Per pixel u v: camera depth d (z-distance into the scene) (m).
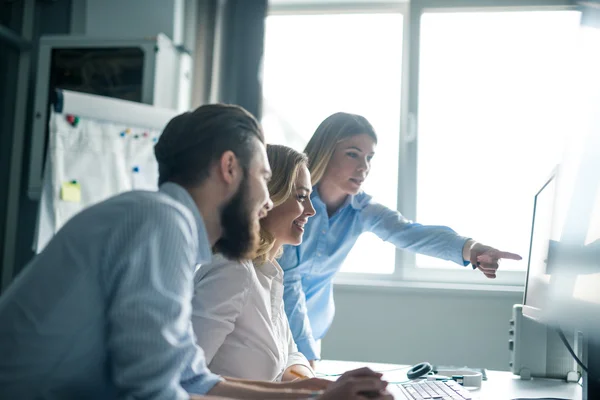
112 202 0.73
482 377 1.50
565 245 1.00
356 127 1.79
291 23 3.09
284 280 1.63
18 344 0.69
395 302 2.69
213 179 0.82
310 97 3.01
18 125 3.06
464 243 1.72
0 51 3.04
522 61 2.84
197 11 2.93
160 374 0.65
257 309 1.17
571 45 2.81
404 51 2.98
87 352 0.71
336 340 2.72
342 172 1.79
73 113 2.64
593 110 0.90
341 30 3.03
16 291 0.72
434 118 2.91
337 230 1.88
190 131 0.81
